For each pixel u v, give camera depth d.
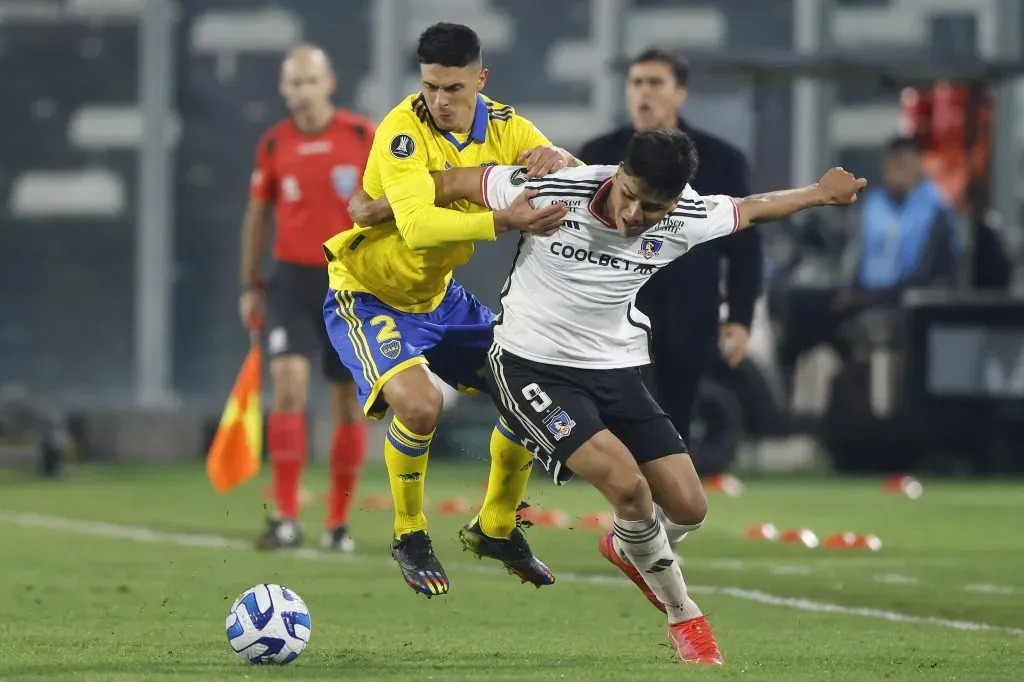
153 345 76.44
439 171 21.48
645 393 20.80
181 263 78.75
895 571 31.41
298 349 34.78
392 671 19.08
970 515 44.56
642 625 23.70
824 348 57.97
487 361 21.12
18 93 81.06
